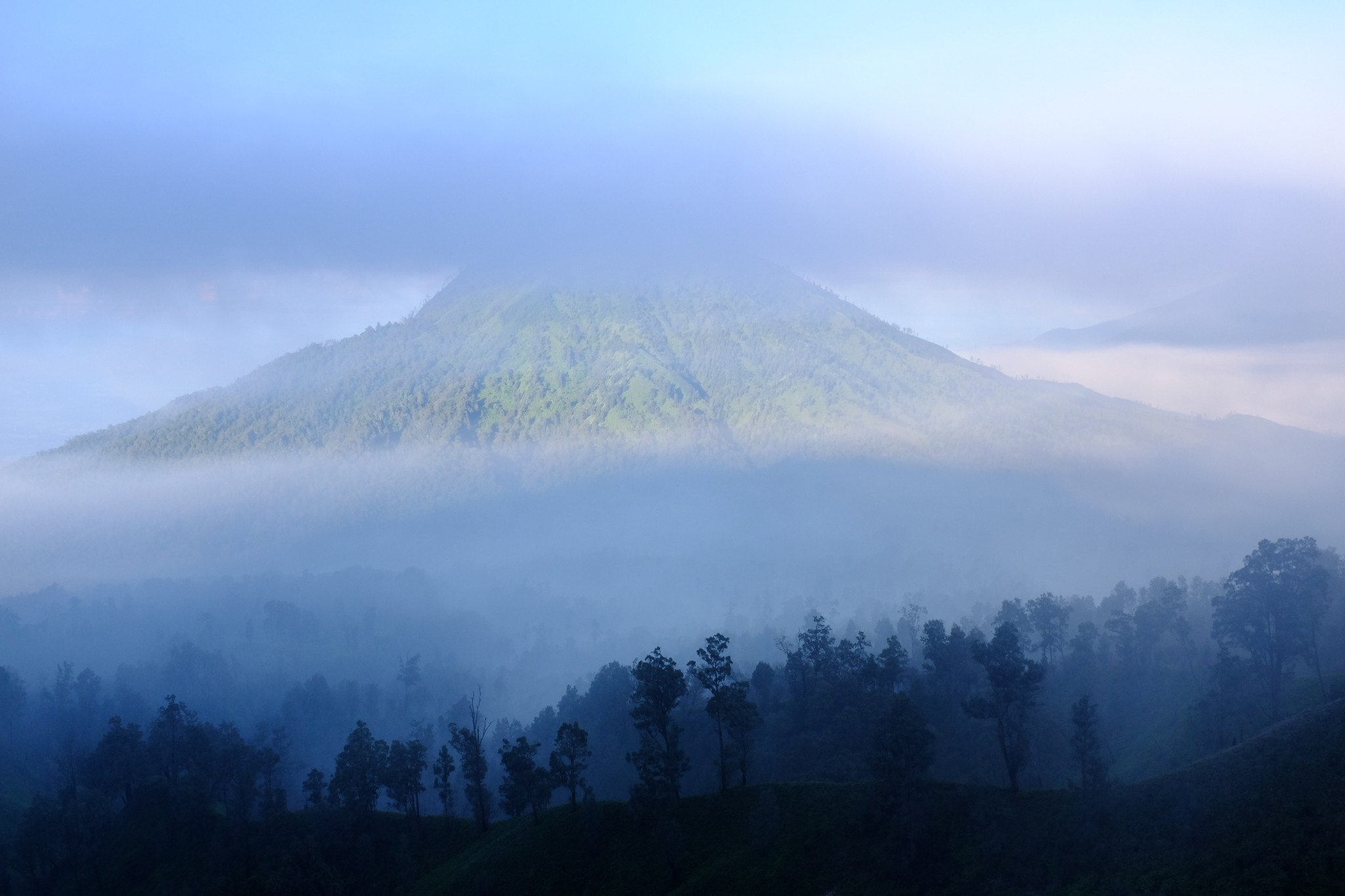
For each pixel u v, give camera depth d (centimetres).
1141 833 8231
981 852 8656
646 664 11175
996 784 11238
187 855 12288
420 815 12769
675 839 10019
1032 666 9662
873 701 13325
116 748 13662
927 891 8600
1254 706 10900
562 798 14188
